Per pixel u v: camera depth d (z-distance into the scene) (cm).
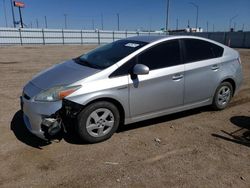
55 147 416
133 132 476
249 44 4494
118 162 377
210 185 328
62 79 423
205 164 375
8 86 845
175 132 480
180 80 495
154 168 363
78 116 408
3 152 399
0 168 359
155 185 326
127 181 333
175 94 496
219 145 432
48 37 4834
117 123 445
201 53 533
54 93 397
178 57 498
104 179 337
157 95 473
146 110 470
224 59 565
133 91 444
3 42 4372
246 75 1074
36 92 415
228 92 590
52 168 360
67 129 433
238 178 344
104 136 435
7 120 522
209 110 595
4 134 459
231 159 389
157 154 401
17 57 1991
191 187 324
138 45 477
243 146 430
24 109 427
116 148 417
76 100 399
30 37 4644
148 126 504
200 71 521
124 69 439
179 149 417
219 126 510
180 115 564
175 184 329
